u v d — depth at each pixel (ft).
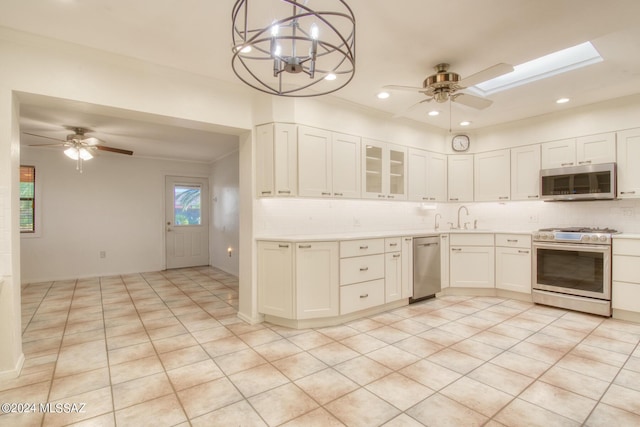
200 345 9.13
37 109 11.93
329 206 13.11
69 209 18.88
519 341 9.18
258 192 11.00
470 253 14.07
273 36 4.37
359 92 11.11
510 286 13.44
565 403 6.23
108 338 9.69
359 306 11.14
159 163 21.86
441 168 15.88
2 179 7.22
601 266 11.18
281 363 7.98
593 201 13.01
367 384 6.98
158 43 7.89
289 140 10.82
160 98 9.23
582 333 9.74
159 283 17.54
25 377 7.38
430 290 13.50
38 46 7.64
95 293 15.31
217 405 6.28
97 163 19.72
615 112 11.79
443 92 8.78
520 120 14.20
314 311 10.37
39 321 11.27
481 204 16.40
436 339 9.38
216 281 18.07
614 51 8.33
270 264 10.72
